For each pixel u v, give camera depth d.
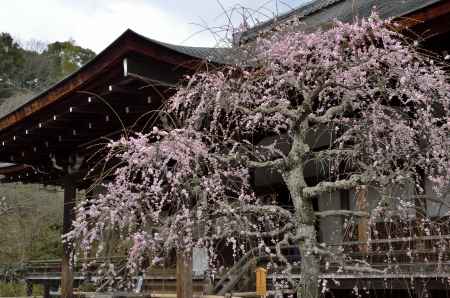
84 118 8.28
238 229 4.56
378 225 7.69
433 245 6.07
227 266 8.48
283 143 7.51
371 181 4.43
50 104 7.89
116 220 4.43
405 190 4.62
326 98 5.22
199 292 8.78
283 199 9.91
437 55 5.32
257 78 5.10
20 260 22.78
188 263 6.24
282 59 4.97
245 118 5.47
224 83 4.89
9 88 42.16
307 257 4.46
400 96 4.85
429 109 4.76
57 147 10.11
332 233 8.84
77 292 9.77
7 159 11.45
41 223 24.91
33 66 47.34
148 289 10.32
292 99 5.80
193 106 5.31
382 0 8.41
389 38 4.72
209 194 4.75
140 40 6.02
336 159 5.01
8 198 25.12
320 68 4.84
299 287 4.43
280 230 4.70
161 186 4.65
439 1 5.20
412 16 5.42
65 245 9.92
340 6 11.17
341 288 7.46
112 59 6.30
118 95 7.00
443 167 4.79
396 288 6.91
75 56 54.94
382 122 4.84
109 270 4.74
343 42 4.91
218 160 4.89
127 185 4.57
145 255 4.75
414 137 4.97
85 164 10.11
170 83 6.48
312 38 4.81
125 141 4.58
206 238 4.52
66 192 10.36
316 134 7.39
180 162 4.45
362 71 4.81
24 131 9.27
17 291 20.00
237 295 7.77
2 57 44.84
